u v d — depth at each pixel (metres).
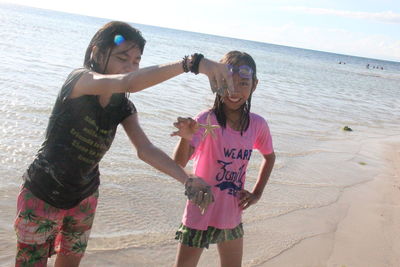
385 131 13.19
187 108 10.55
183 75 19.03
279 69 41.41
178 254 2.78
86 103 2.18
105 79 1.95
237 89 2.62
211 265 3.71
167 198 5.02
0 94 8.51
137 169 5.73
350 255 4.23
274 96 17.27
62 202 2.33
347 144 10.00
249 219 4.81
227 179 2.74
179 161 2.57
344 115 15.22
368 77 53.81
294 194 5.85
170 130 7.99
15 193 4.46
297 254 4.12
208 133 2.52
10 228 3.79
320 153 8.55
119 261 3.55
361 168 7.89
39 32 33.56
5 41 20.66
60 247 2.57
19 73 11.49
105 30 2.25
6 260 3.33
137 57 2.30
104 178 5.21
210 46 76.44
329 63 94.69
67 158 2.27
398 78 64.06
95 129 2.25
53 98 8.95
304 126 11.45
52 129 2.28
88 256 3.54
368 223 5.12
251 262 3.85
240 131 2.77
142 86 1.85
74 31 47.34
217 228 2.75
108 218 4.27
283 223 4.82
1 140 5.89
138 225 4.24
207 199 2.15
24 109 7.65
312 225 4.87
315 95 20.98
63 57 17.81
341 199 5.92
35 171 2.30
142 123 8.13
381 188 6.72
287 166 7.19
